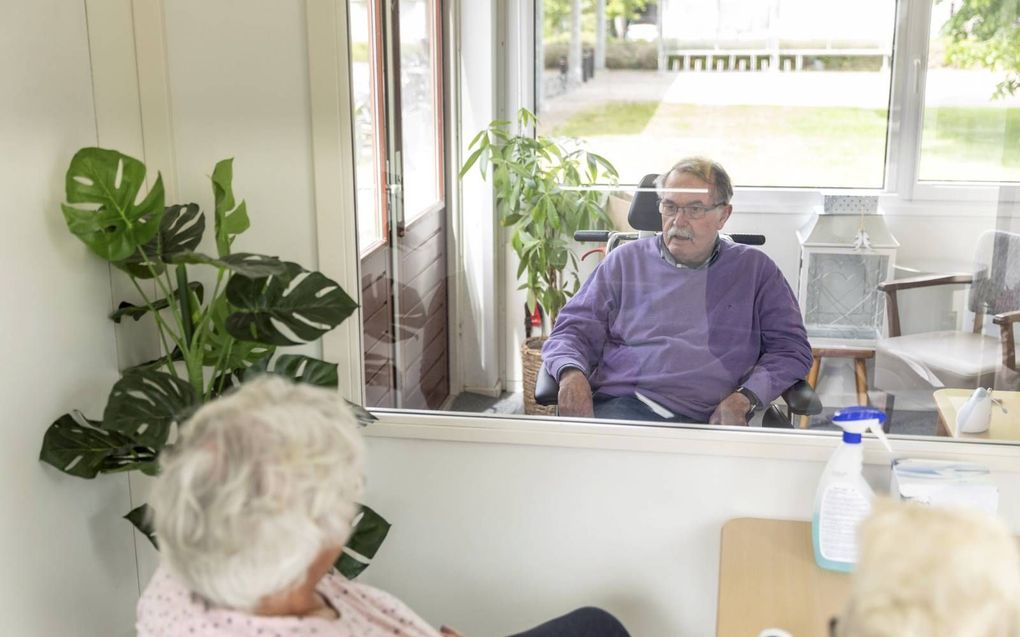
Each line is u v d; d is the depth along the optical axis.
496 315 2.11
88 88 2.00
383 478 2.21
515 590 2.22
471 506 2.19
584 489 2.13
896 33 1.86
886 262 1.96
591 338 2.09
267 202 2.10
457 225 2.09
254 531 1.12
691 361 2.06
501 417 2.15
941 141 1.89
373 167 2.08
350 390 2.18
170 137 2.08
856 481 1.74
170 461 1.19
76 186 1.79
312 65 2.01
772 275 2.00
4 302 1.76
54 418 1.92
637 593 2.17
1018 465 1.96
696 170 1.98
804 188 1.95
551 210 2.04
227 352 1.92
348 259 2.10
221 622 1.17
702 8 1.91
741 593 1.68
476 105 2.02
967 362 1.98
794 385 2.04
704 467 2.07
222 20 2.02
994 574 0.89
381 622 1.41
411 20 2.00
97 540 2.08
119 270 2.10
